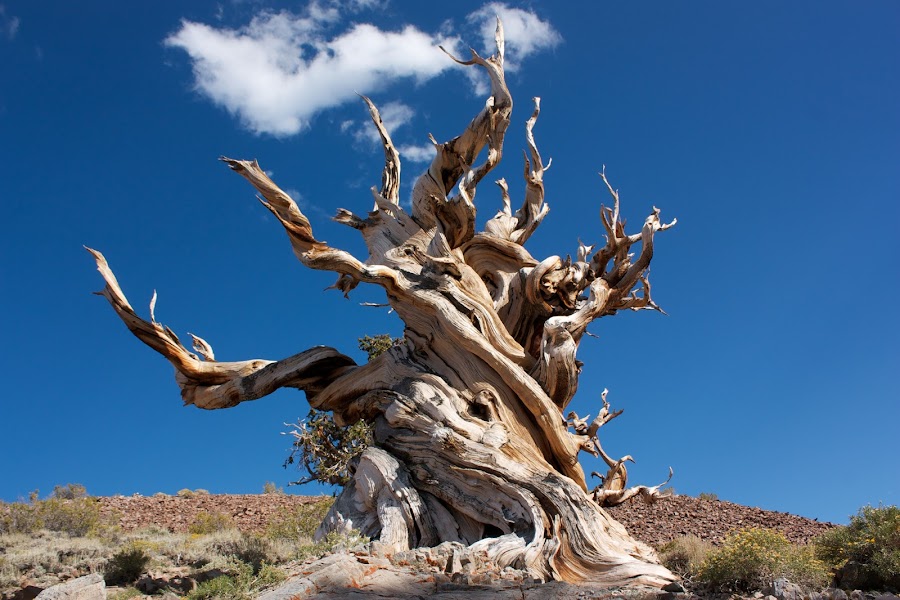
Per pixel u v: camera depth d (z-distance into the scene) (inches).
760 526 795.4
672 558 595.5
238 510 935.0
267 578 355.6
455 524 520.7
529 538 473.7
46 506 717.9
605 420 582.6
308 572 361.1
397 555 409.7
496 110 605.3
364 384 608.1
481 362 572.1
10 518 678.5
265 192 576.1
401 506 520.7
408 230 646.5
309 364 621.6
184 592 422.0
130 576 467.5
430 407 554.6
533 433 557.9
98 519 767.7
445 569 411.5
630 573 441.7
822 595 353.1
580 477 552.4
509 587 366.3
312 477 912.3
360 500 547.8
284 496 1056.8
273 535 660.1
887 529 452.1
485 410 556.7
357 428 902.4
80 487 1017.5
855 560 450.3
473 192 609.9
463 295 593.0
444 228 615.2
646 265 609.9
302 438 914.1
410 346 601.0
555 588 370.3
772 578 413.1
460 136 622.5
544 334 571.5
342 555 379.6
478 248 651.5
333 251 578.9
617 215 622.8
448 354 582.9
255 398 625.0
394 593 342.3
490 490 511.2
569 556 462.0
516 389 556.4
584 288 630.5
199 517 847.7
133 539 657.0
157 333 617.0
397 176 701.3
